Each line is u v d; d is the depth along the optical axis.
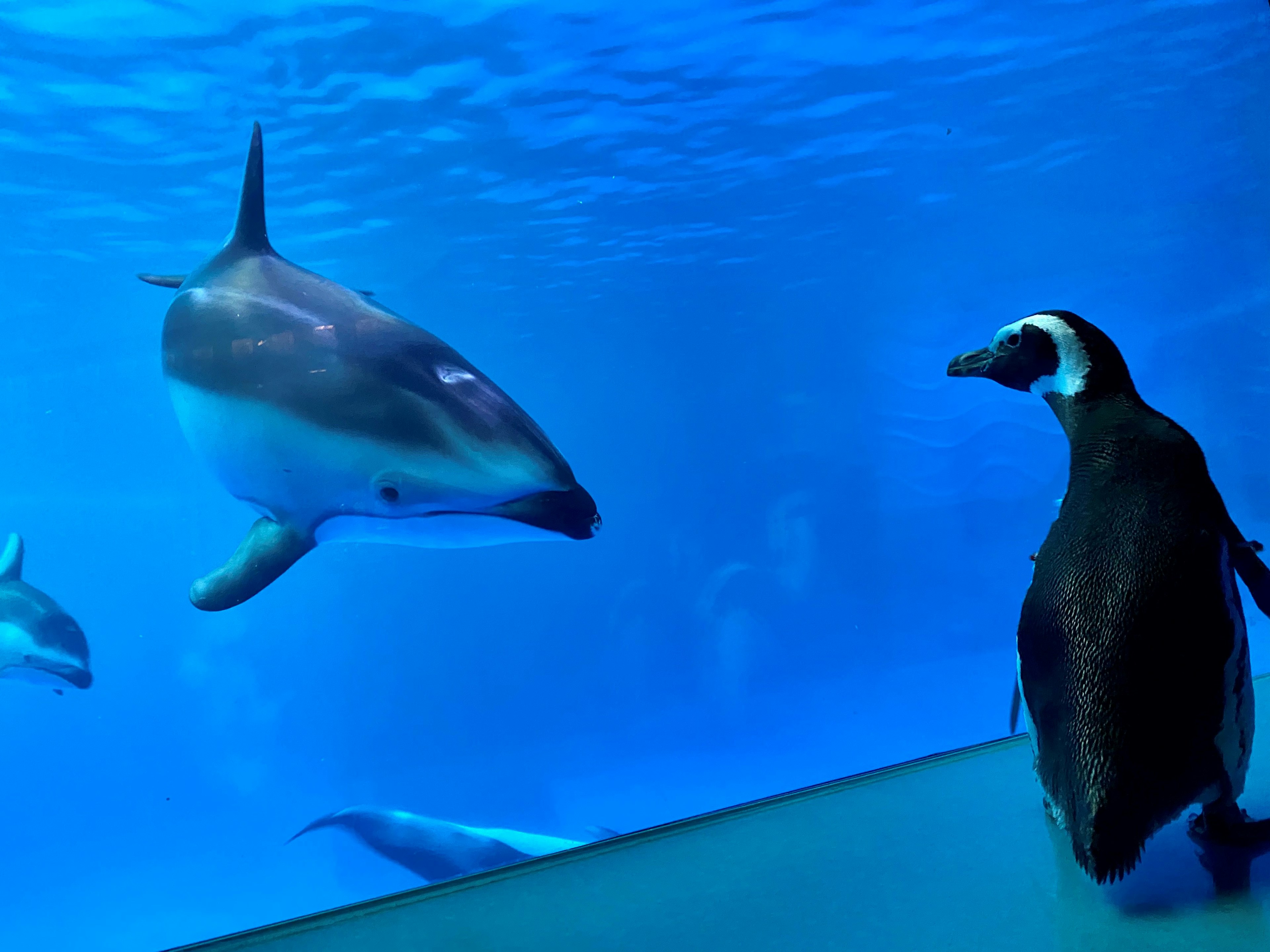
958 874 1.62
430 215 9.77
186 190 8.20
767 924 1.50
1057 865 1.60
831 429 16.36
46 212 8.17
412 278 11.13
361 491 2.57
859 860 1.75
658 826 2.10
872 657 15.55
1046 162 11.69
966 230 13.20
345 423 2.52
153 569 11.60
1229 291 11.82
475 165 9.18
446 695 13.27
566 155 9.44
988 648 15.07
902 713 13.94
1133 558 1.44
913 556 15.96
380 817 4.99
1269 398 11.68
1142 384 12.77
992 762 2.31
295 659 12.21
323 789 12.02
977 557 15.38
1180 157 11.30
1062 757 1.41
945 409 15.12
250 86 7.36
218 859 10.30
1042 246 13.03
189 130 7.64
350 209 9.29
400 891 1.85
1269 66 10.12
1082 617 1.43
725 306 14.87
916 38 8.83
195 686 11.53
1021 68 9.63
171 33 6.81
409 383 2.54
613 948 1.48
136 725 11.20
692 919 1.56
